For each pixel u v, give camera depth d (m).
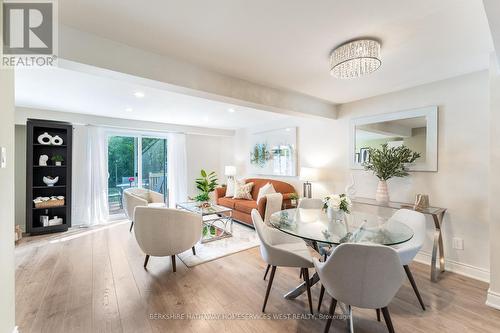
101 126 4.73
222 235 3.89
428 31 1.71
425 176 2.83
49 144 4.06
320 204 3.13
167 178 5.75
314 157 4.28
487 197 2.41
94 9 1.47
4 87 1.33
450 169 2.64
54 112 4.15
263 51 2.02
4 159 1.31
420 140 2.85
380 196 2.95
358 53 1.80
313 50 2.00
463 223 2.56
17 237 3.61
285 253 1.92
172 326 1.76
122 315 1.87
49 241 3.63
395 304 2.04
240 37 1.80
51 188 4.25
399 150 2.87
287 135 4.84
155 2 1.41
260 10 1.48
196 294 2.18
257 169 5.69
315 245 2.33
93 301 2.05
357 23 1.61
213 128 6.20
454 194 2.62
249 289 2.27
